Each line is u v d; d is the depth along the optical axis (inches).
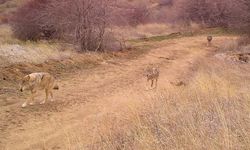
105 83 635.5
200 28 1927.9
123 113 394.9
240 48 1120.8
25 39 1125.1
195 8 2098.9
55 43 1007.6
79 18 989.8
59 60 769.6
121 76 713.6
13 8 2084.2
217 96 390.0
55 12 1067.3
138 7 2164.1
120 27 1581.0
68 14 1020.5
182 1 2237.9
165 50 1155.9
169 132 267.9
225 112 317.1
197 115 315.0
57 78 649.6
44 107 449.1
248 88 437.1
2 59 663.8
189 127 271.9
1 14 1882.4
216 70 741.9
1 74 593.0
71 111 435.2
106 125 349.4
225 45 1218.0
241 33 1386.6
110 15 1054.4
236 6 1294.3
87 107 456.4
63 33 1110.4
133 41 1406.3
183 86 515.5
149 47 1214.3
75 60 806.5
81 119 398.9
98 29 1012.5
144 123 319.9
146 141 262.4
